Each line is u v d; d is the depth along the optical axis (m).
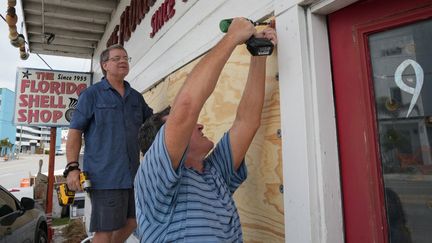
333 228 1.33
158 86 3.37
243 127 1.53
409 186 1.17
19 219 3.92
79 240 6.54
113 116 2.41
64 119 6.89
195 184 1.20
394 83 1.23
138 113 2.58
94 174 2.30
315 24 1.46
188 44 2.59
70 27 6.24
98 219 2.29
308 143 1.38
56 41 7.15
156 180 1.12
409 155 1.17
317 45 1.44
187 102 1.12
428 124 1.13
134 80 4.29
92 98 2.40
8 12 5.00
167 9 3.07
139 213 1.19
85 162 2.37
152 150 1.16
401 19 1.21
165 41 3.13
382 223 1.22
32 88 6.79
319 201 1.35
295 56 1.46
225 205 1.25
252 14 1.80
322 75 1.43
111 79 2.52
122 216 2.36
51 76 6.96
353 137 1.34
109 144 2.36
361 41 1.34
